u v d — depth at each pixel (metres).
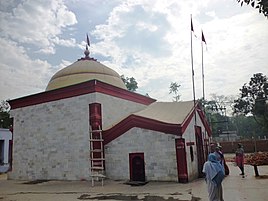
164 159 15.13
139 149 15.95
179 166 14.65
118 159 16.58
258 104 48.62
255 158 25.62
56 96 19.39
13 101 21.70
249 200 9.33
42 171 19.20
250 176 15.81
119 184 14.83
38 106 20.28
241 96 51.53
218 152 8.64
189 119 16.56
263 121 49.81
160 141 15.38
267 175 15.95
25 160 20.28
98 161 16.88
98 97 17.83
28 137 20.42
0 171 28.72
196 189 12.15
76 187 14.72
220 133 59.06
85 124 17.75
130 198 10.88
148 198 10.69
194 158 16.66
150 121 15.75
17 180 19.78
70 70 21.83
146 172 15.52
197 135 17.92
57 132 18.92
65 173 18.06
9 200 11.64
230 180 14.38
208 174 8.04
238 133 76.62
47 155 19.14
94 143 17.05
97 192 12.73
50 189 14.55
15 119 21.56
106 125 18.05
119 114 19.41
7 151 30.52
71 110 18.52
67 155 18.19
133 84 41.03
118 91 19.70
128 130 16.48
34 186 16.16
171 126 15.09
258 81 49.94
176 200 10.06
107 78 21.41
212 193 7.92
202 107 20.45
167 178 14.90
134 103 21.41
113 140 16.92
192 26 18.25
